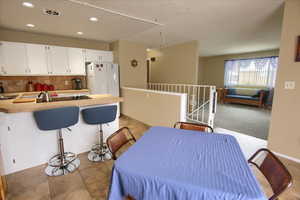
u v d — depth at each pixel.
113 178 0.97
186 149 1.19
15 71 3.38
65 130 2.26
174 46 5.30
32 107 1.71
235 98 6.84
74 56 4.08
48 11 2.49
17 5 2.26
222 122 4.05
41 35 3.90
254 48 6.09
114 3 2.29
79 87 4.34
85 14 2.63
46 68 3.73
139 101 3.95
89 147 2.50
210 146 1.25
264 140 2.90
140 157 1.07
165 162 1.01
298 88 2.08
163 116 3.24
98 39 4.49
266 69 6.55
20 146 1.95
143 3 2.30
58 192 1.64
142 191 0.90
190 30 3.68
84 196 1.59
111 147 1.35
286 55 2.15
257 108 6.03
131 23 3.12
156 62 6.23
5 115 1.83
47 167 2.06
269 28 3.54
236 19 2.98
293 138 2.19
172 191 0.83
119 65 4.63
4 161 1.87
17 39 3.62
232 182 0.83
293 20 2.06
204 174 0.89
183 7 2.45
